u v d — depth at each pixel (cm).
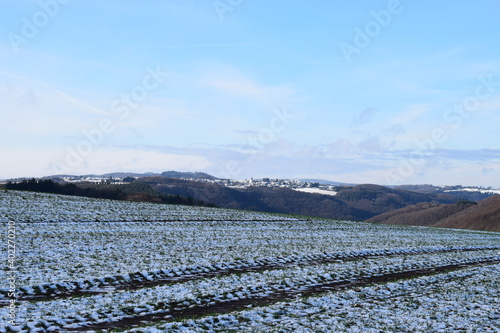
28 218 4162
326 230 5316
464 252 4103
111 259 2673
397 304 1928
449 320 1667
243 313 1675
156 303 1775
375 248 3909
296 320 1611
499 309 1870
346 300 1984
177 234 4003
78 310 1608
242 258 2970
